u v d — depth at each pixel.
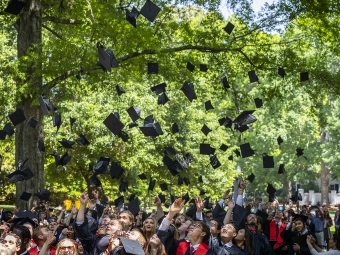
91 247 9.33
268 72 20.62
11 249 6.49
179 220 10.02
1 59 18.17
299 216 13.38
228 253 9.10
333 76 20.50
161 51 18.14
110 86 20.45
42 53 16.80
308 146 56.94
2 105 17.27
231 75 20.58
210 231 9.14
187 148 36.97
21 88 16.80
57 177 32.25
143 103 30.09
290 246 13.30
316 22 20.22
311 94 21.23
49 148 29.91
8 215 14.73
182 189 36.81
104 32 17.22
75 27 18.03
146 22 19.30
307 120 51.81
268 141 53.62
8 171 36.84
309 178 65.31
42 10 18.72
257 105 15.59
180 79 19.31
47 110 12.80
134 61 18.52
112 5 17.81
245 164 61.56
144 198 34.97
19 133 18.16
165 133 34.22
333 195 74.31
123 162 31.31
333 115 52.91
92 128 29.22
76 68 17.02
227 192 11.78
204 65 16.62
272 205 27.44
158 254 7.68
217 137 38.69
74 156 30.84
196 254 8.20
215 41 19.62
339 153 53.75
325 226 23.31
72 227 9.62
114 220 8.31
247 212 11.02
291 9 19.72
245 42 20.05
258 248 10.73
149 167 34.47
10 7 12.12
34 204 17.77
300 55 21.78
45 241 8.92
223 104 27.09
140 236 7.32
